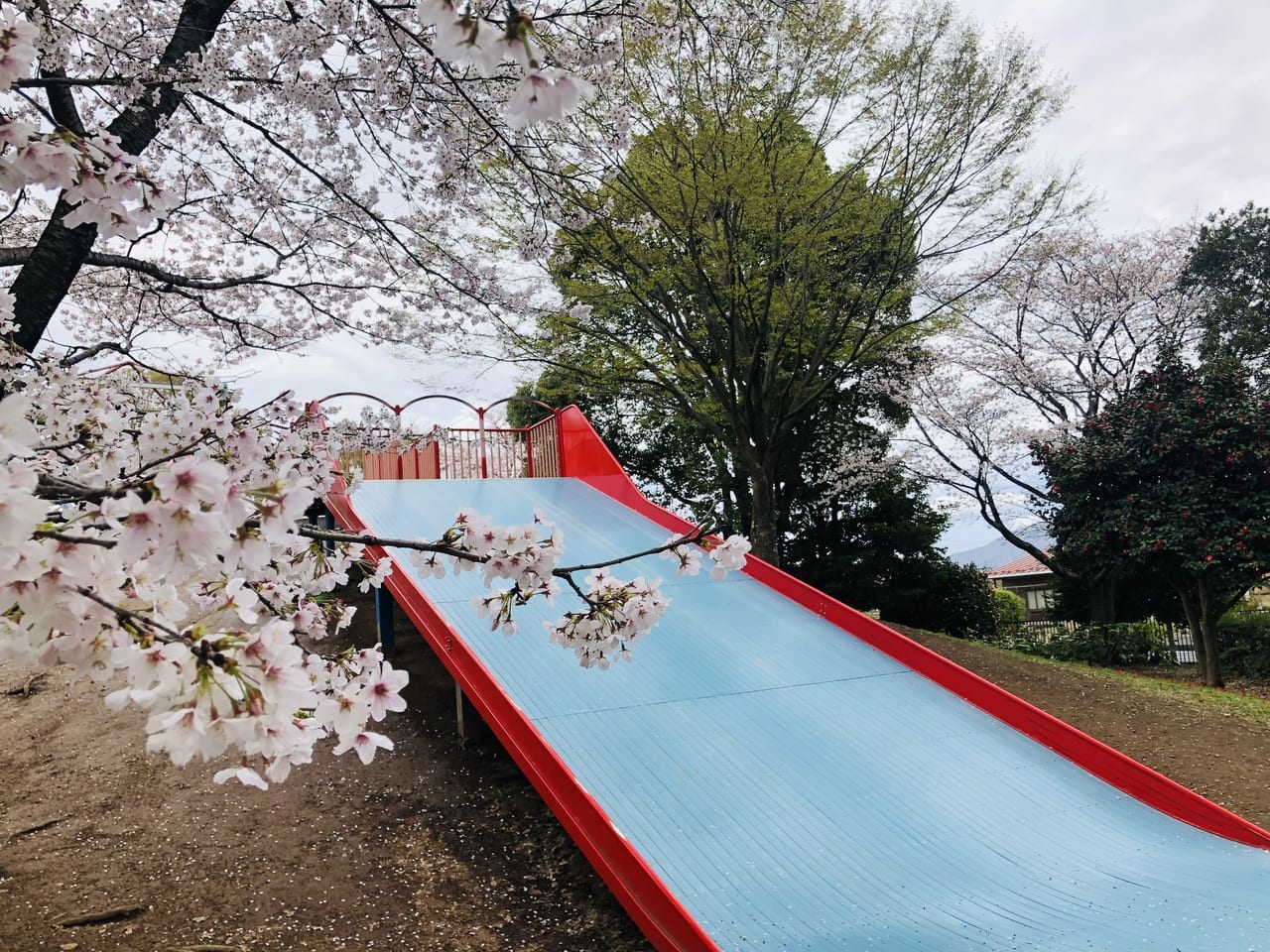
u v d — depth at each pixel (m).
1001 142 9.23
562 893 4.41
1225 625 13.63
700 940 3.10
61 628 1.26
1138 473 9.89
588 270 9.99
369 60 3.84
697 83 8.27
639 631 2.22
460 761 5.95
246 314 5.66
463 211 4.86
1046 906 3.49
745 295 10.05
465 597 6.36
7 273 4.90
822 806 4.19
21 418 1.10
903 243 9.91
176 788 5.45
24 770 5.71
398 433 6.75
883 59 8.92
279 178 4.88
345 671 1.74
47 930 3.85
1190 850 4.21
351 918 4.12
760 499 10.53
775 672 5.78
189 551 1.15
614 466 10.04
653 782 4.22
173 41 3.75
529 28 1.19
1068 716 7.52
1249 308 15.39
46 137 1.59
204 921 4.02
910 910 3.41
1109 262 12.73
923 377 12.67
